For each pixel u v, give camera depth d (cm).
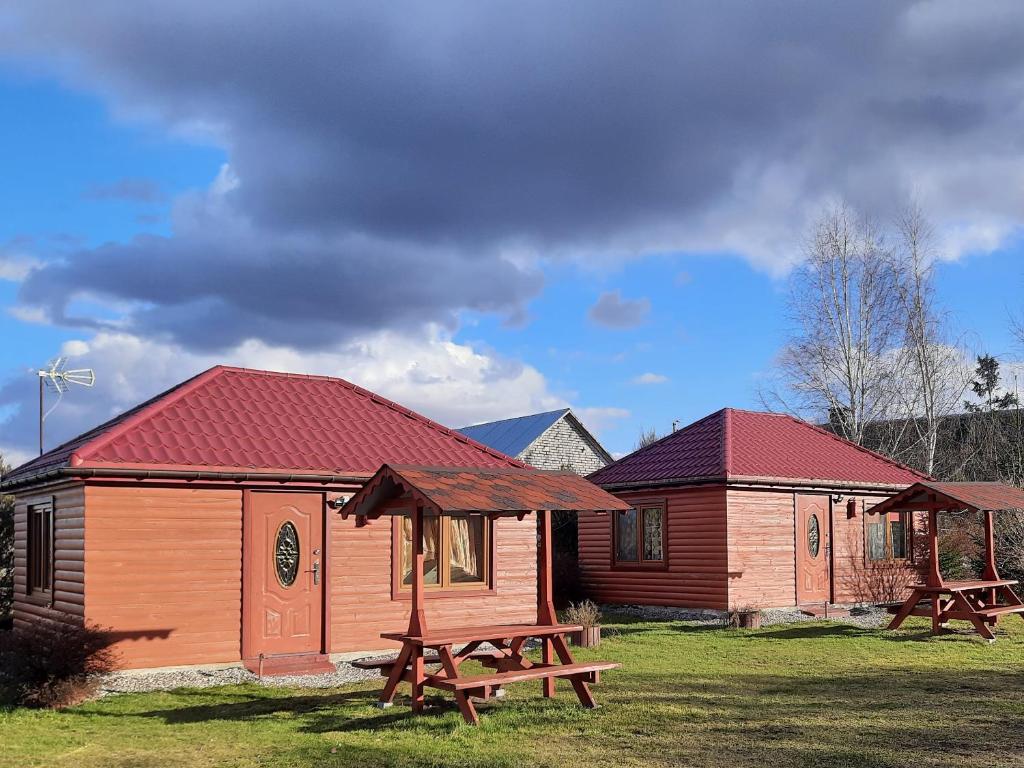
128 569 1272
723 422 2272
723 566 1964
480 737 891
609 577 2238
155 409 1430
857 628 1786
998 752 825
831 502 2181
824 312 3578
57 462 1352
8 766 822
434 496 948
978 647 1543
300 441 1488
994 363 3872
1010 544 2356
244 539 1363
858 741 873
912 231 3556
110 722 998
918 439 3512
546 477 1125
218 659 1326
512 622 1630
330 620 1428
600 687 1170
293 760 819
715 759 809
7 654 1151
